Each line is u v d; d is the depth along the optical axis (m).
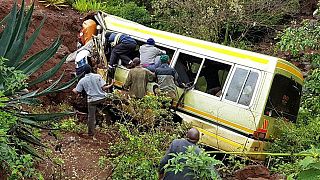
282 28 18.70
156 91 10.81
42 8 16.42
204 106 10.69
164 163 6.86
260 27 18.56
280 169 8.92
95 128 10.66
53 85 7.90
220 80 10.74
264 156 10.09
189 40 11.42
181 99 10.95
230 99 10.41
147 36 12.11
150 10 20.38
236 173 8.85
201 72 10.97
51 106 11.52
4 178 6.77
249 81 10.29
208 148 10.58
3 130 6.41
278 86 10.40
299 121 11.23
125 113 9.30
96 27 12.98
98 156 9.38
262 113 10.03
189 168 6.30
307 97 12.57
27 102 7.51
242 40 18.33
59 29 15.20
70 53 14.02
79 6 17.52
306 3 19.77
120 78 11.93
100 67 12.12
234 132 10.27
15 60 7.78
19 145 7.23
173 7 17.50
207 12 16.84
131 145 7.99
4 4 14.88
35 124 7.53
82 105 12.28
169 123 9.37
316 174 5.90
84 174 8.55
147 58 11.50
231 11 16.70
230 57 10.64
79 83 10.51
